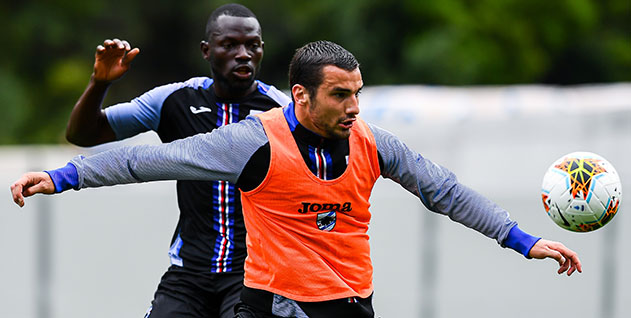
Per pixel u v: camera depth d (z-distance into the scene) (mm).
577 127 30188
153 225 27750
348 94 12742
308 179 13141
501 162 30188
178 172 13273
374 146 13508
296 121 13242
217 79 16594
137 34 93438
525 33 86312
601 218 13664
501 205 27672
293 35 89000
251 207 13562
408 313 27391
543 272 27359
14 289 28000
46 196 28047
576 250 27609
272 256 13430
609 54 97938
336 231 13461
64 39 89875
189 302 16250
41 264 28016
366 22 84312
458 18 82938
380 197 27562
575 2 89000
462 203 13742
